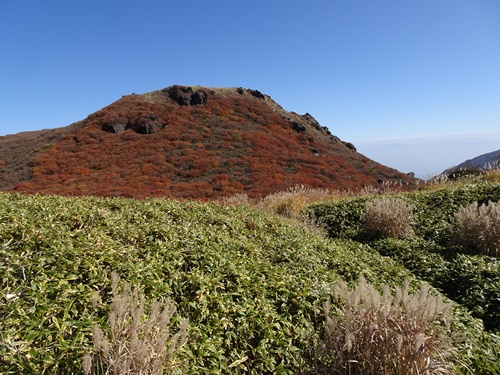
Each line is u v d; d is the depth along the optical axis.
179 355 2.70
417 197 10.63
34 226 4.34
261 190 21.77
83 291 3.20
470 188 10.40
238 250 5.33
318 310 3.65
